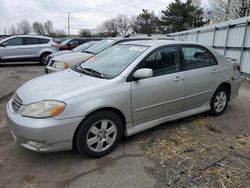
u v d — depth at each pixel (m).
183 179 3.02
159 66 4.02
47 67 7.93
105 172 3.16
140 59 3.81
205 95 4.77
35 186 2.89
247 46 10.06
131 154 3.58
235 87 5.45
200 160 3.42
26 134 3.05
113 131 3.57
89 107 3.22
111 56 4.25
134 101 3.67
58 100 3.10
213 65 4.87
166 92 4.04
